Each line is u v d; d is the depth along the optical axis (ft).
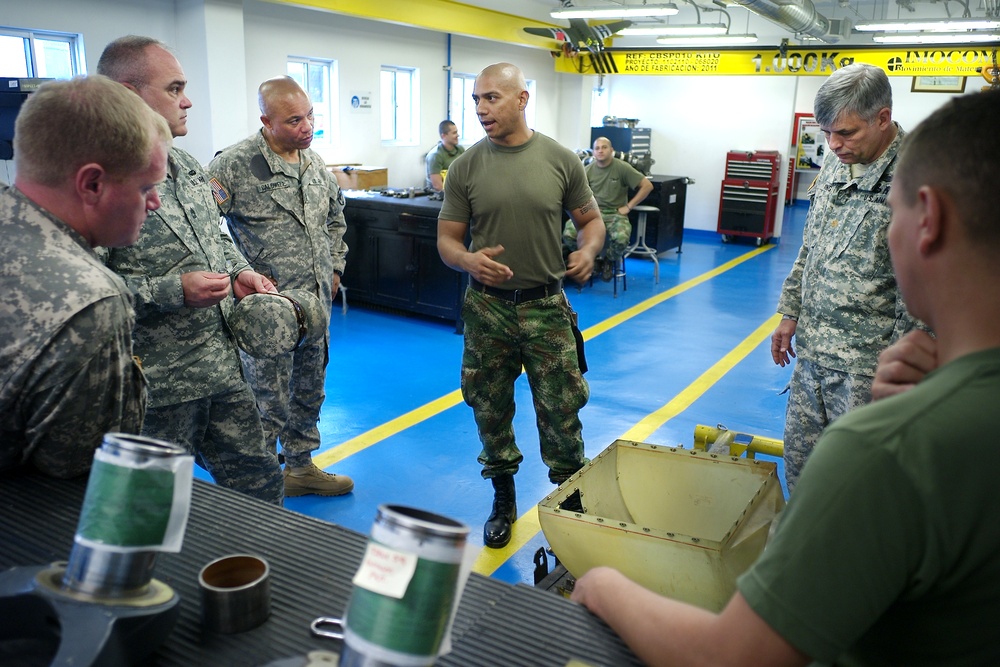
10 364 3.38
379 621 2.04
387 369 16.65
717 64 36.42
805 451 8.17
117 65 6.33
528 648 2.72
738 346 19.31
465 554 2.15
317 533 3.43
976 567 2.08
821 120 7.23
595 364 17.51
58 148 3.60
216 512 3.56
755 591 2.19
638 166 32.19
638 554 5.29
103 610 2.35
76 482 3.64
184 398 6.39
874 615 2.11
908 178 2.29
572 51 38.99
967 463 2.03
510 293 9.12
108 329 3.52
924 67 33.04
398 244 20.56
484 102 8.56
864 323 7.47
